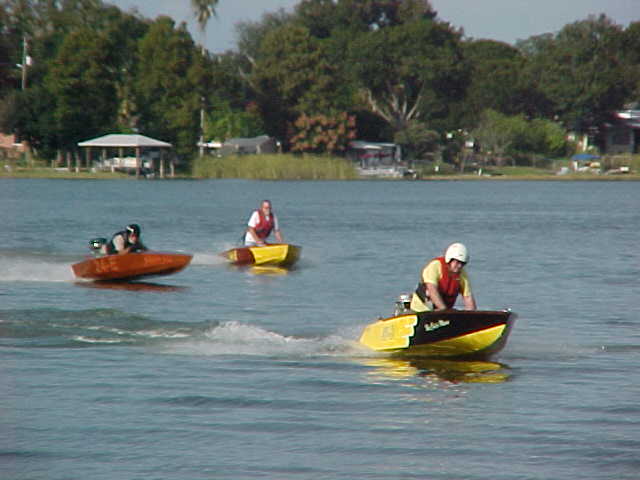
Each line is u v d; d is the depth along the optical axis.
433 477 29.44
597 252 107.38
